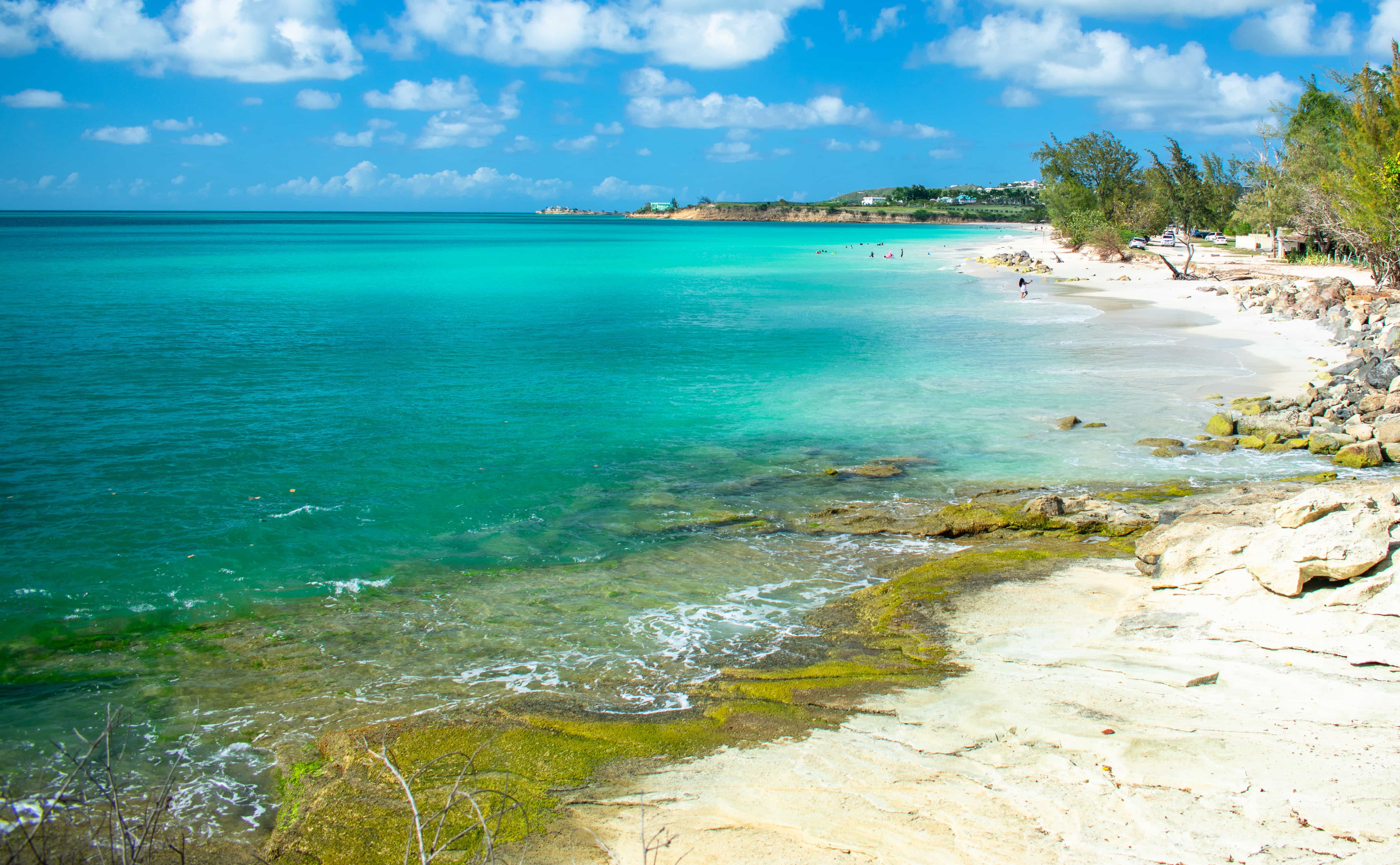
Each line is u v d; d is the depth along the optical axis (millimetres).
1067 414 20156
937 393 22844
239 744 7727
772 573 11875
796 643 9617
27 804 6637
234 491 15438
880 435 18953
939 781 6375
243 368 27203
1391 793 5766
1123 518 12859
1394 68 35406
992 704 7566
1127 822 5711
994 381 24094
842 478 16062
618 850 5707
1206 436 18031
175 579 11805
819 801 6176
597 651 9539
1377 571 8281
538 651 9547
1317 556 8438
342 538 13352
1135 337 30562
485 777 6695
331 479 16141
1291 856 5242
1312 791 5879
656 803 6270
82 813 6625
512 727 7562
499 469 16844
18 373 25953
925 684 8086
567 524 13953
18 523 13773
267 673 9133
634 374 26250
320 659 9461
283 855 6016
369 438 18984
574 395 23375
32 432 19250
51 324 36750
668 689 8516
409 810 6309
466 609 10789
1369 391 19000
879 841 5684
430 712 8172
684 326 36875
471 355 29859
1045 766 6477
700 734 7312
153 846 6223
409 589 11477
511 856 5703
